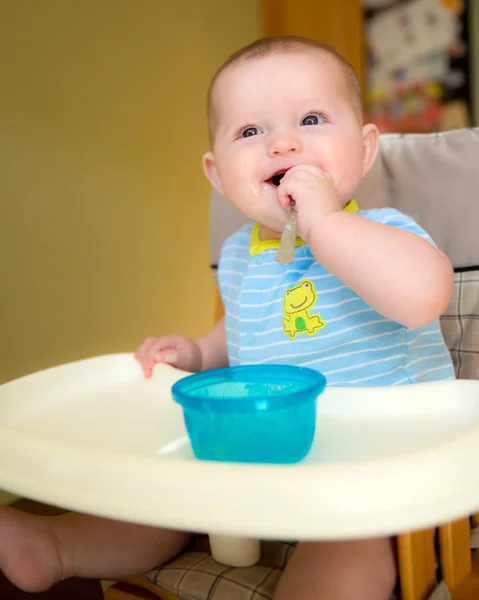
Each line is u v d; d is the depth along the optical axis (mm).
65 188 1672
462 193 911
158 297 1932
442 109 2900
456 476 439
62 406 755
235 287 1015
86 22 1710
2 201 1530
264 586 665
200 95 2049
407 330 829
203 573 706
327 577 617
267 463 512
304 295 870
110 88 1775
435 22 2875
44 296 1635
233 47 2148
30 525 730
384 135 1015
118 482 465
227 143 882
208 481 438
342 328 843
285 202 769
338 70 883
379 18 2822
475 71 2895
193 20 2008
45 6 1611
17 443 533
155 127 1905
